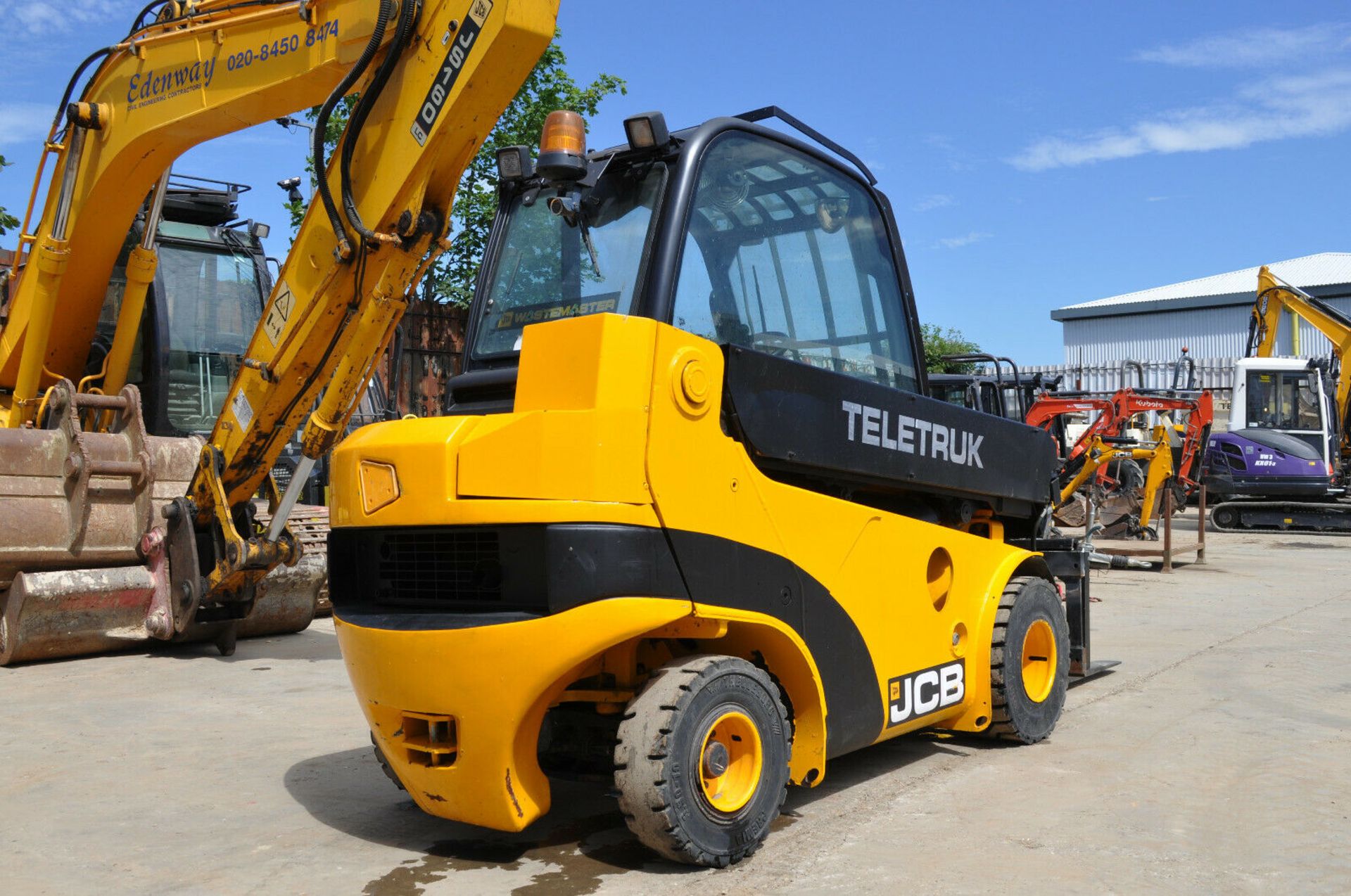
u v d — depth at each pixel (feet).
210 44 21.57
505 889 10.69
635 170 12.71
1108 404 45.78
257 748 16.26
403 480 11.27
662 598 10.57
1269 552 49.55
